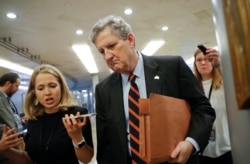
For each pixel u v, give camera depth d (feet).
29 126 5.03
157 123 2.40
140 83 3.45
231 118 1.43
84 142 4.07
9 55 20.93
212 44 21.75
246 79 0.85
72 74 37.19
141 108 2.34
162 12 14.39
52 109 4.87
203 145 2.93
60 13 13.71
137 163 3.02
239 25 0.88
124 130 3.37
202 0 13.01
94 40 3.30
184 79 3.46
